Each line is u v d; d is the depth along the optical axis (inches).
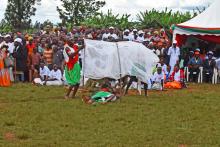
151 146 420.2
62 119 527.2
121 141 433.7
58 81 902.4
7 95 723.4
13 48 964.6
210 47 1110.4
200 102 677.3
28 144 418.9
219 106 644.1
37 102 649.6
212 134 468.4
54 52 925.2
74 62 679.7
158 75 848.3
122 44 705.6
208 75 1018.7
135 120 530.3
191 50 1109.1
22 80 952.3
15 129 478.0
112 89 677.9
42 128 481.7
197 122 527.8
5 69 858.8
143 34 1042.1
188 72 1029.2
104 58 692.7
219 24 1096.8
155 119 538.6
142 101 671.8
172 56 1001.5
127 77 723.4
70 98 692.1
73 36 1002.7
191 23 1112.8
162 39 1072.8
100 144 421.7
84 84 764.6
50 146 414.3
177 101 682.8
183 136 457.7
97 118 535.5
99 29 1088.8
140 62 705.0
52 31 1127.0
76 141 433.1
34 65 932.0
